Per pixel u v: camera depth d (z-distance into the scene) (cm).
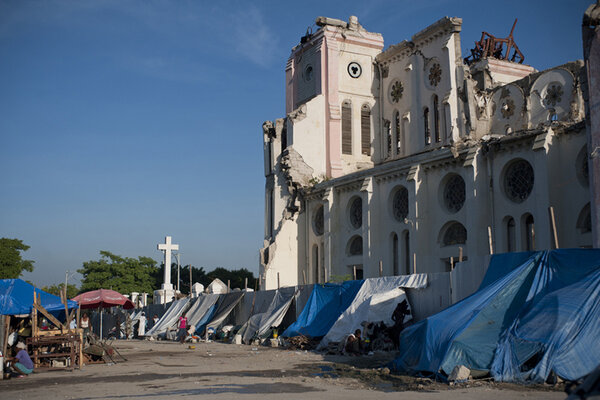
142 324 5191
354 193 4816
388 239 4434
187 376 2008
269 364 2370
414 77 5216
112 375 2128
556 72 4556
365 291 2956
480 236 3559
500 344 1712
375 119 5728
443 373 1727
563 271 1852
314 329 3133
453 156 3841
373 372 1956
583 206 3092
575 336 1616
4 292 2458
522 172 3447
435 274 2644
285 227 5462
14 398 1589
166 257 6881
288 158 5422
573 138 3177
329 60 5659
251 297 4162
